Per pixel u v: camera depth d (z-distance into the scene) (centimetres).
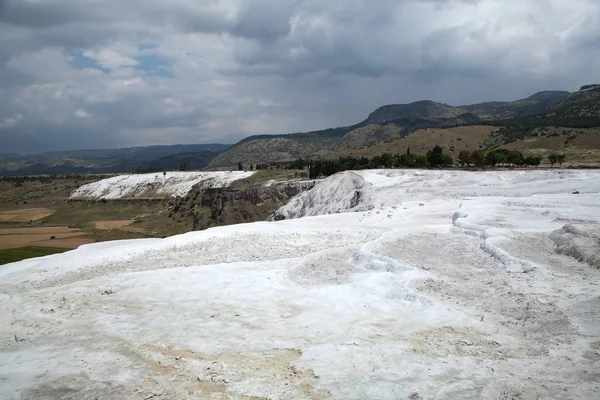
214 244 3008
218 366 1181
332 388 1030
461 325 1320
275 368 1158
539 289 1587
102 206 17462
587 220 2683
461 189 5856
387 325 1400
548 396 898
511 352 1129
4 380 1156
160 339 1373
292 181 12069
